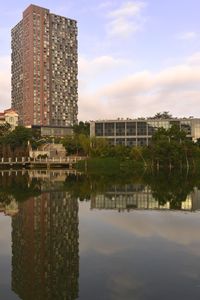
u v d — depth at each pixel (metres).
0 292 15.21
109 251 20.72
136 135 180.75
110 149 132.50
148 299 14.26
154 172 108.00
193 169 119.75
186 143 121.75
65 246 21.83
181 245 22.02
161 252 20.47
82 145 144.88
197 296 14.47
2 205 38.19
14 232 25.58
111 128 184.50
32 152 154.88
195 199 44.31
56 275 16.88
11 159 141.75
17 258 19.55
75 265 18.27
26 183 68.44
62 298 14.43
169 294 14.70
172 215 32.91
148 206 38.50
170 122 178.12
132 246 21.78
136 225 28.31
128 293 14.81
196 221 29.91
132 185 64.06
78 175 95.81
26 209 35.69
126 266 18.03
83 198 44.94
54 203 40.09
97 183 68.50
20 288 15.59
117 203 40.72
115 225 28.20
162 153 117.50
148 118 187.38
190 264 18.28
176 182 70.81
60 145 161.25
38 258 19.48
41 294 14.91
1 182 71.06
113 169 121.88
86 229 26.64
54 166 141.25
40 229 26.56
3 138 161.38
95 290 15.18
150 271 17.34
